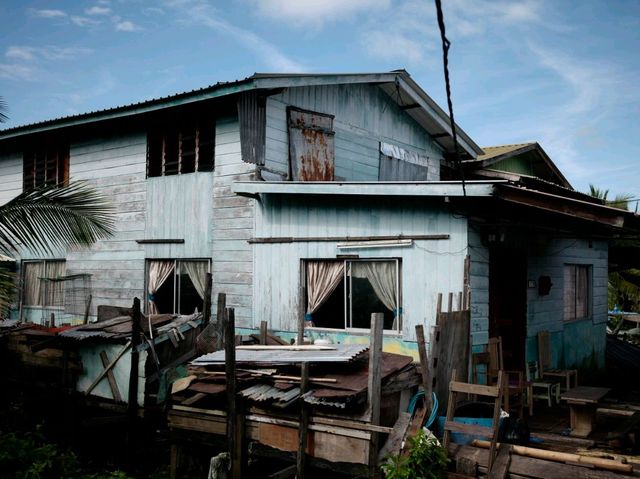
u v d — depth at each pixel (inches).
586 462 205.2
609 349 548.7
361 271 357.7
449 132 546.3
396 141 518.3
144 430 307.6
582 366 466.9
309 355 247.0
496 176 554.6
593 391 303.1
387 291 346.3
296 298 379.2
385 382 243.1
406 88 494.3
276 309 388.5
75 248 515.5
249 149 385.1
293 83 397.7
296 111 421.7
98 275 496.1
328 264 371.6
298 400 233.8
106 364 326.3
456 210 318.3
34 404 365.1
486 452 219.9
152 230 457.7
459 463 217.3
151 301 457.1
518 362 374.3
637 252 547.8
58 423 352.8
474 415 263.7
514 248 366.0
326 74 420.5
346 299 362.0
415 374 269.4
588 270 495.2
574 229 448.1
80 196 333.7
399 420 231.9
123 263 478.0
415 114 531.5
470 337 310.3
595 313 499.5
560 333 430.9
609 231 446.6
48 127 502.6
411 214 336.2
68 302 518.6
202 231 428.1
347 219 361.4
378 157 493.0
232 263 411.8
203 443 265.9
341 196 363.9
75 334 331.9
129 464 300.5
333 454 229.8
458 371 289.4
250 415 251.8
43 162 542.0
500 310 383.6
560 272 437.4
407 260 336.8
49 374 360.5
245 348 279.3
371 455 221.1
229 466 245.4
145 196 463.5
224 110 415.2
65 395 339.9
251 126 387.9
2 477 279.3
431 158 563.2
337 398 223.0
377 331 228.5
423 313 328.2
